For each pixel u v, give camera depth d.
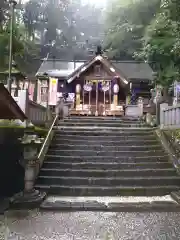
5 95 5.21
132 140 10.74
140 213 5.99
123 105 20.64
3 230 4.86
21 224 5.18
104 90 21.39
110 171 8.41
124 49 28.16
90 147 10.08
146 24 22.64
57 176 8.23
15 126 8.04
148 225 5.21
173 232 4.85
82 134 11.37
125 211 6.12
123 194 7.57
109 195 7.52
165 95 16.69
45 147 9.35
